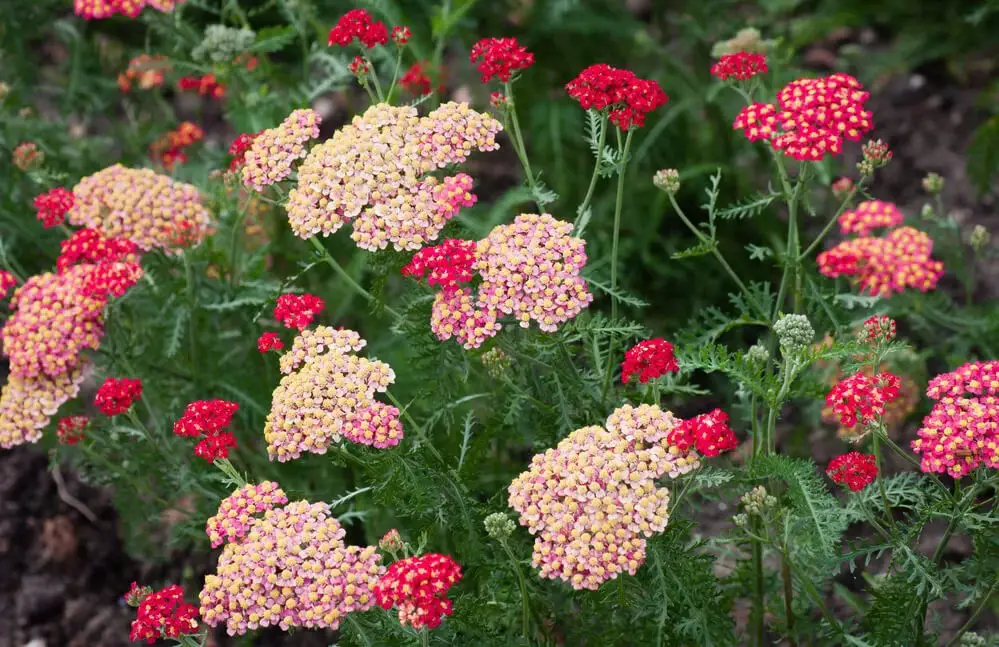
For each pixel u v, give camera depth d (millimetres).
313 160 1438
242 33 1627
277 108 1655
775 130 1452
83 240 1494
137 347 1581
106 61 1858
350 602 1353
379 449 1433
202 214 1542
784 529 1421
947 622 1570
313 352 1409
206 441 1392
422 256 1399
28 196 1675
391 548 1373
